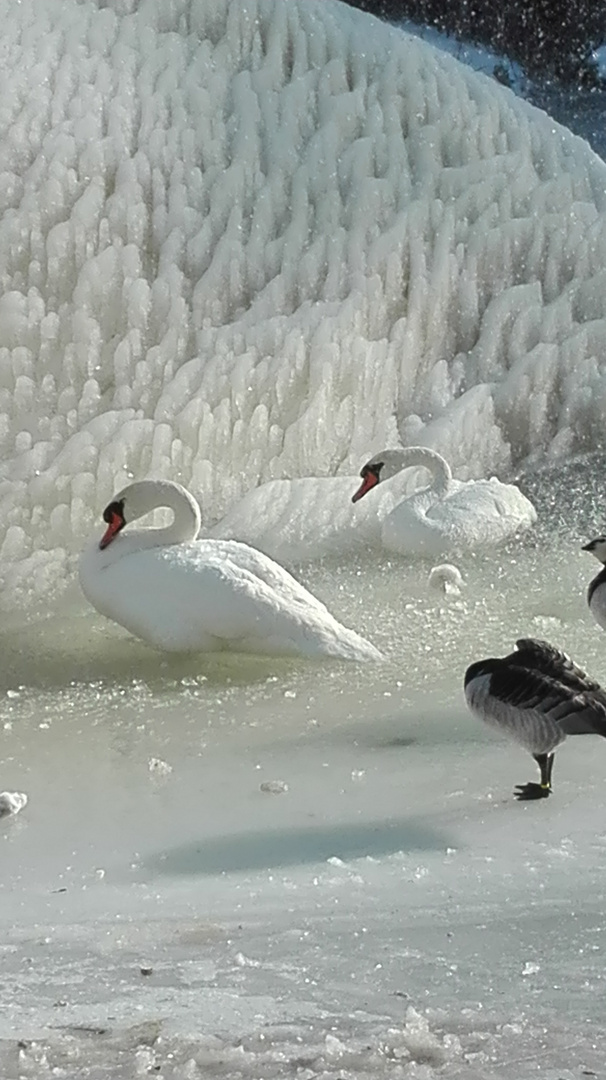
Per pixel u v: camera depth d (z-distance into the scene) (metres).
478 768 6.36
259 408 12.24
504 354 13.52
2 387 12.50
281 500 11.31
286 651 8.12
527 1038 3.43
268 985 3.87
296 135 14.07
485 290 13.81
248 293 13.32
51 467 11.48
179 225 13.38
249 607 8.10
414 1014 3.54
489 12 22.75
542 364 13.08
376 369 12.77
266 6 14.80
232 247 13.26
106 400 12.66
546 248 14.01
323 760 6.63
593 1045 3.38
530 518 11.06
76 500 11.34
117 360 12.70
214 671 8.19
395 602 9.49
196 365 12.38
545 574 10.00
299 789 6.23
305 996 3.78
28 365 12.60
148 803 6.18
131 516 8.70
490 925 4.32
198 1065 3.29
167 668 8.29
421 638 8.70
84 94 13.80
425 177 14.05
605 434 13.14
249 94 14.20
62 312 12.88
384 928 4.33
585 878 4.78
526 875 4.85
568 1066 3.25
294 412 12.59
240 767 6.61
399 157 14.03
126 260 13.05
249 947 4.20
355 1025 3.56
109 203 13.27
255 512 11.25
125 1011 3.70
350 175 13.91
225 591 8.14
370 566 10.45
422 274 13.46
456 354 13.61
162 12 14.73
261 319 13.04
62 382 12.66
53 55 14.05
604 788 5.95
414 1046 3.37
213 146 13.84
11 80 13.73
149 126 13.79
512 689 5.72
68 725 7.42
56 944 4.32
